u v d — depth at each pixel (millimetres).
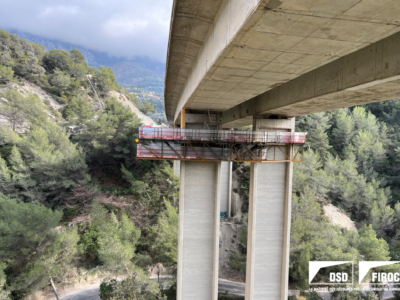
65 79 64875
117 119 44062
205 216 22641
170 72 16797
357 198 39531
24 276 22469
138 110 91812
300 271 27797
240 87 11742
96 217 30469
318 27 5062
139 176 45188
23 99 44250
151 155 19109
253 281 22094
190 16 9078
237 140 19844
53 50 70875
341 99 13375
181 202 22219
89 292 28344
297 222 31078
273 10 4422
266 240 22266
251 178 22219
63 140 38656
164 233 29312
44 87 62656
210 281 22672
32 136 36062
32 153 34875
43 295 27359
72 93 66062
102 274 30594
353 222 38531
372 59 9125
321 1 4035
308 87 13891
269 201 22188
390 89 10469
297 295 29391
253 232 21906
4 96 43000
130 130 45438
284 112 20266
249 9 4758
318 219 36031
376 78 8961
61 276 28125
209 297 22625
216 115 22656
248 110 23391
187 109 22281
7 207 24703
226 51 6984
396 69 8094
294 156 21531
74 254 30047
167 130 18922
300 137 20828
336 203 41438
